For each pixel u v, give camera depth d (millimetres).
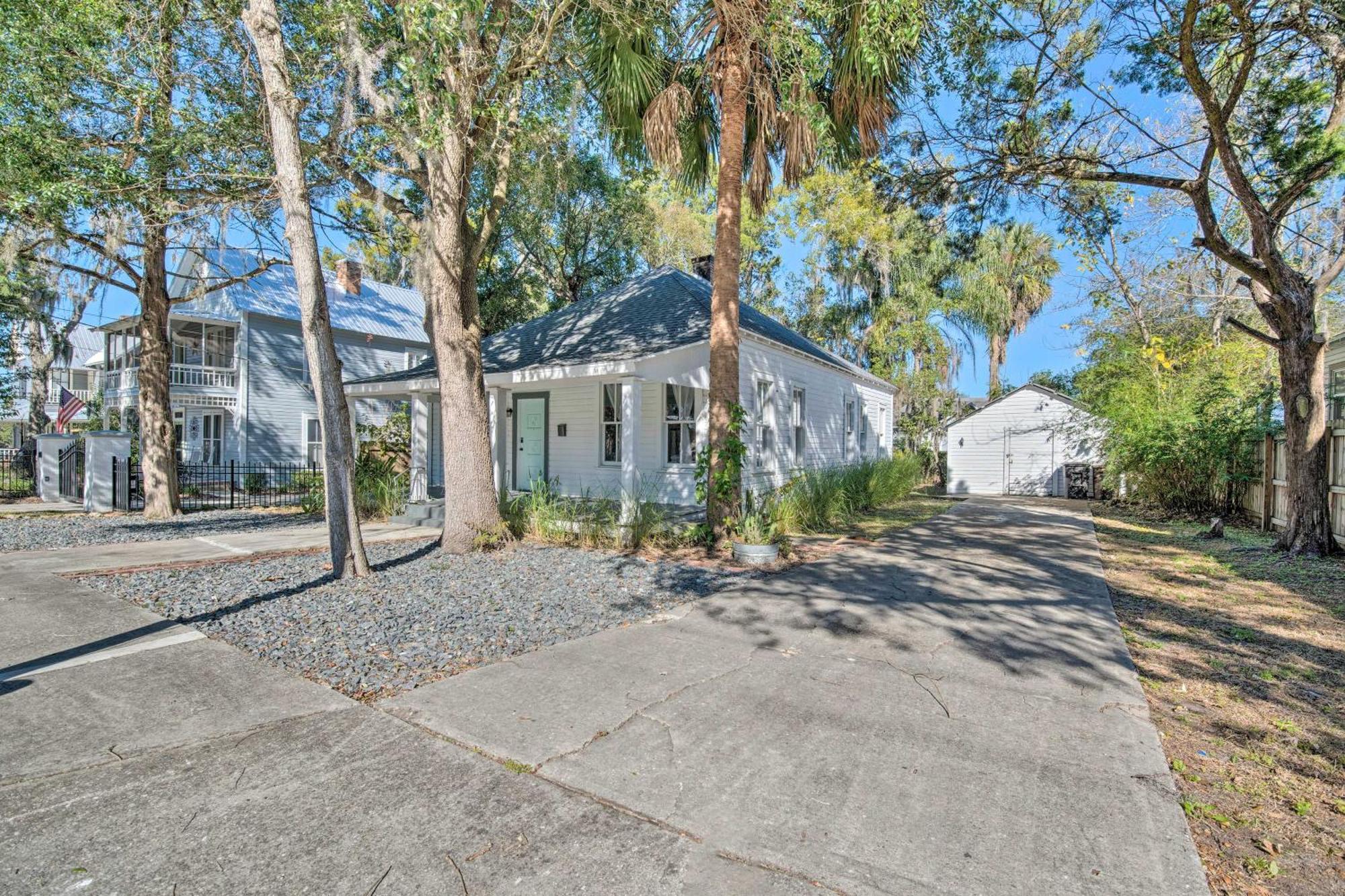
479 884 2049
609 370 9664
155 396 11844
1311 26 7207
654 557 7816
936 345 24344
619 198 21578
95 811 2438
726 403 8391
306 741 3025
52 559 7473
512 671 4004
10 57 7281
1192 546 9180
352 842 2262
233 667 3992
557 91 8539
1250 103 8539
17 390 20297
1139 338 18922
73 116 8305
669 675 3951
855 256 25203
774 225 27062
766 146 8867
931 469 25359
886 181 10359
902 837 2322
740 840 2295
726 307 8359
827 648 4504
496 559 7602
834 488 11867
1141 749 3037
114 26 7484
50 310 17078
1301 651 4562
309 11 7738
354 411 16969
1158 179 8594
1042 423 19219
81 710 3346
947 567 7438
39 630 4719
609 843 2275
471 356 8148
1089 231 10578
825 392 16578
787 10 6977
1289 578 6922
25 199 7727
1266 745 3164
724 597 5926
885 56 7016
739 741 3072
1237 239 13820
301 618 5074
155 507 11820
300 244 6199
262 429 19875
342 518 6492
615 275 24438
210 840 2266
